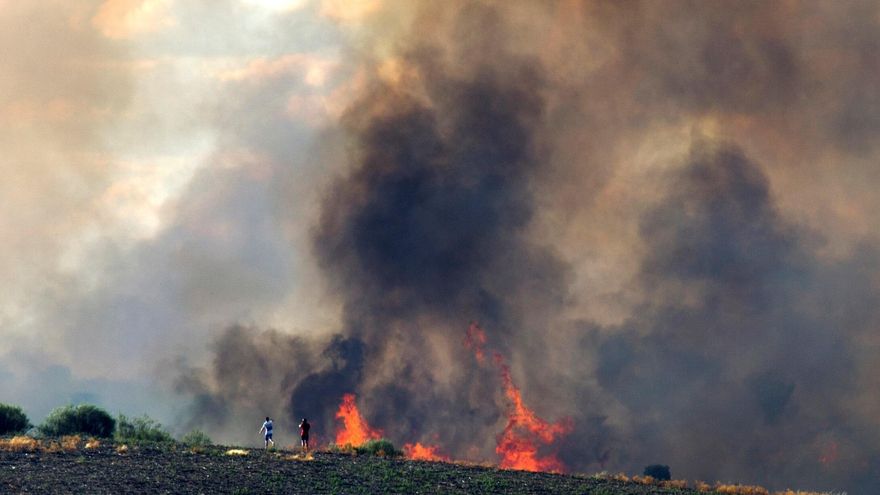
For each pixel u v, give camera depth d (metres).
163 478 63.00
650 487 79.94
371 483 66.88
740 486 87.00
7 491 54.72
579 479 80.44
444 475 73.88
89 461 68.50
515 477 77.00
